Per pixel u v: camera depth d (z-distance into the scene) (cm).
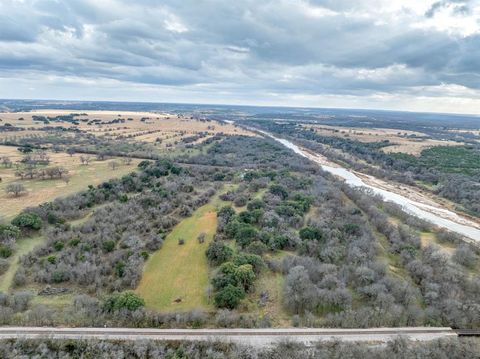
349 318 5081
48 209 8175
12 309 4872
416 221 9550
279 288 5931
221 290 5497
